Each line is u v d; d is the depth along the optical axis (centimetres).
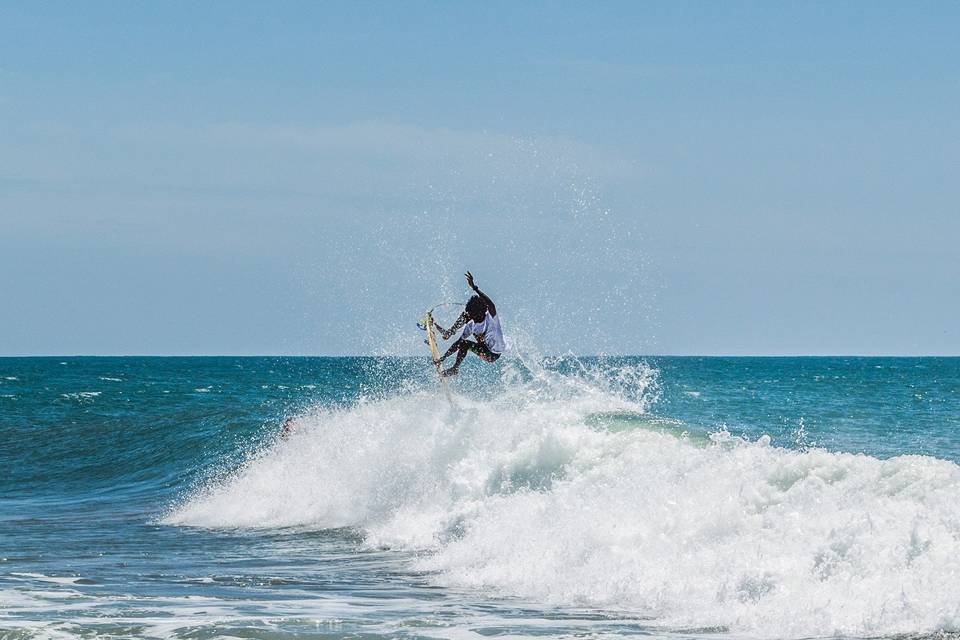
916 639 2569
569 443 4897
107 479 9019
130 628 2955
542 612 3197
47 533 5706
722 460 4191
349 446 6369
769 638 2736
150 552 4859
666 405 11169
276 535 5394
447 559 4247
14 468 9738
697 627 2897
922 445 7156
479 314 5575
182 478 8456
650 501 3931
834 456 3884
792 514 3488
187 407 16400
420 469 5588
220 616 3147
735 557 3306
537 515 4238
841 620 2750
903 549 2967
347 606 3338
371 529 5312
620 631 2872
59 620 3081
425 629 2936
